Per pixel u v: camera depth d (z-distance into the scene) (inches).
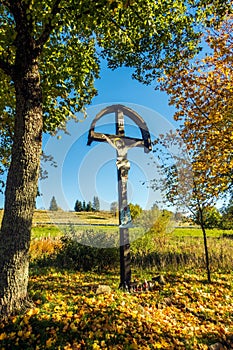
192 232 569.0
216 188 265.7
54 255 326.0
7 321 126.4
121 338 127.1
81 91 250.2
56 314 134.9
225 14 244.4
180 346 133.0
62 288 188.5
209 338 148.7
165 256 329.1
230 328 165.9
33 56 154.8
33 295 156.9
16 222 140.8
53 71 223.1
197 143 284.7
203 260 331.3
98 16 154.6
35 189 149.9
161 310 174.1
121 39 230.2
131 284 204.4
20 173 145.9
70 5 157.0
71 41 215.6
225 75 273.7
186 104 288.5
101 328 131.4
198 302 199.5
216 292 227.6
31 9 142.6
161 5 230.1
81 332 125.3
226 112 266.4
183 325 158.1
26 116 151.7
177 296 203.8
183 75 284.7
